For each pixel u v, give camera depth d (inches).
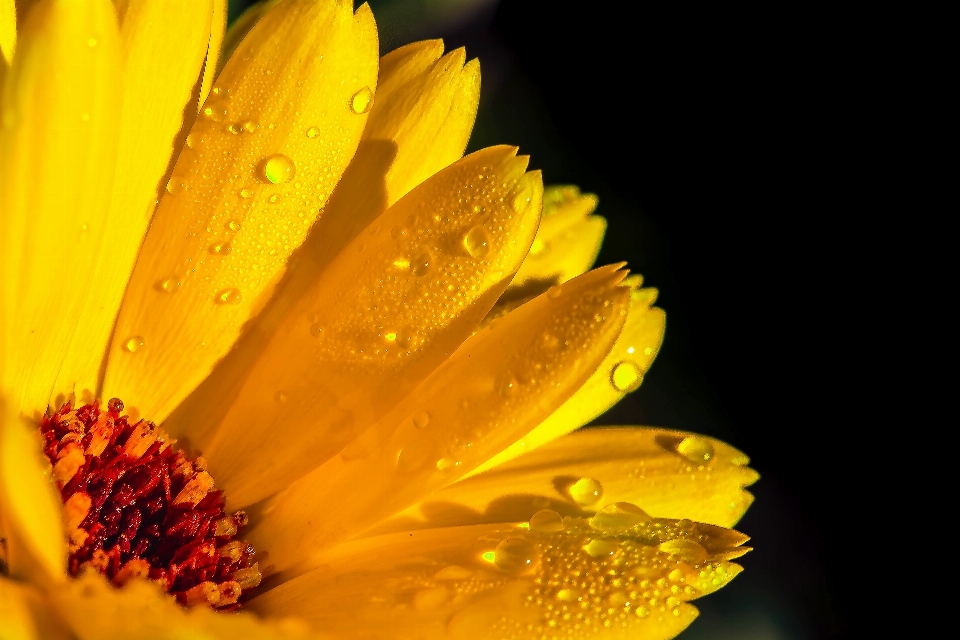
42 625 5.0
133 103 5.5
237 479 5.8
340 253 5.7
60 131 5.1
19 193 5.1
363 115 5.7
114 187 5.4
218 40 5.7
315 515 5.7
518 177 5.6
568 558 5.4
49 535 4.9
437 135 5.9
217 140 5.7
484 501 5.7
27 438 4.9
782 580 6.7
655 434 5.9
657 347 6.1
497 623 5.3
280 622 5.1
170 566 5.7
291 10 5.7
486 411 5.5
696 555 5.4
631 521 5.5
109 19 5.2
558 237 6.3
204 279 5.7
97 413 5.7
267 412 5.7
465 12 6.6
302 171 5.7
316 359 5.7
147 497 5.7
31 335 5.4
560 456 5.8
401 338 5.6
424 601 5.4
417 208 5.7
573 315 5.6
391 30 6.4
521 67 7.1
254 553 5.7
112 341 5.7
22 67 5.1
